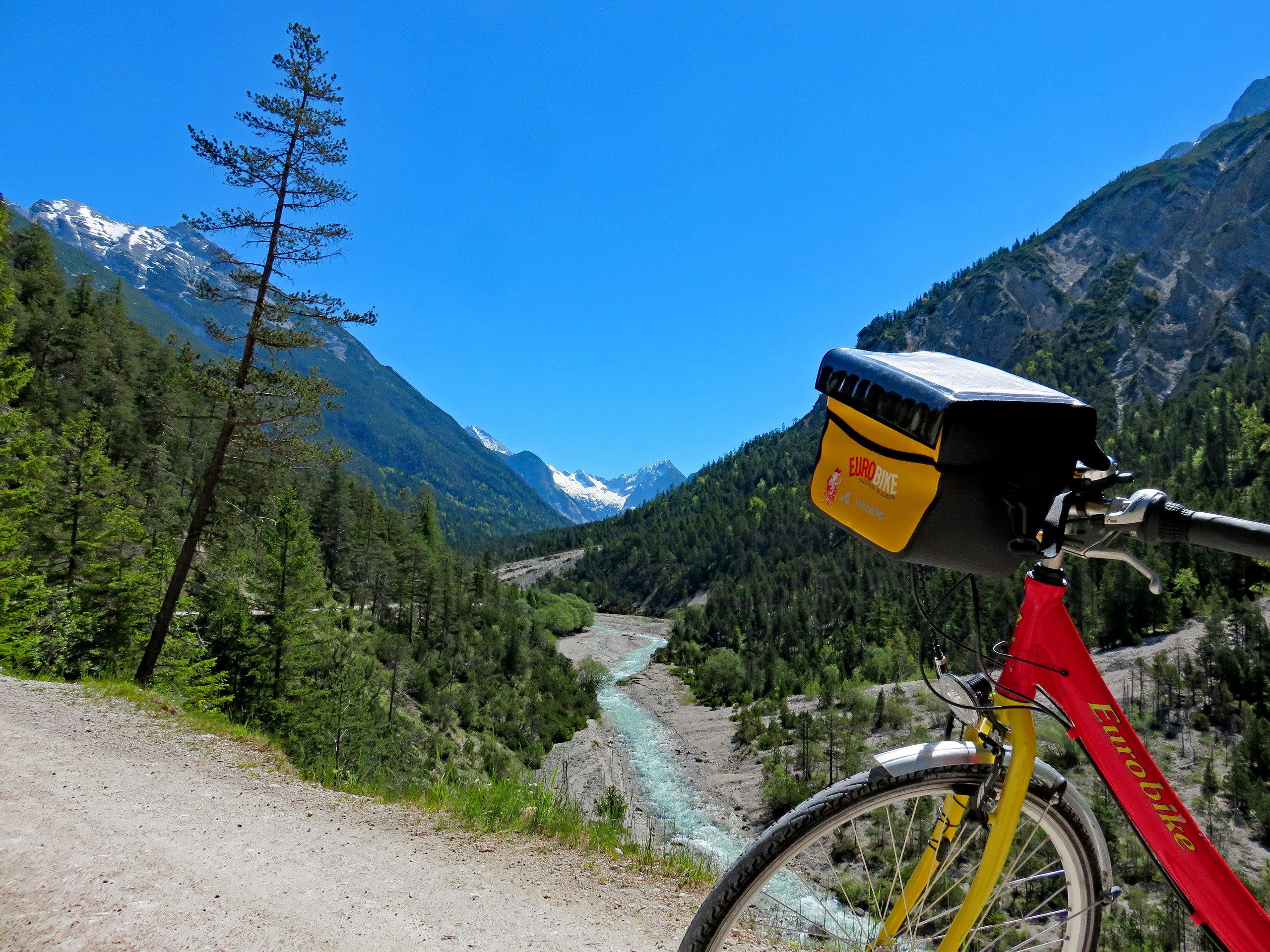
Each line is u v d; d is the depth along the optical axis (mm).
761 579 140000
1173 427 140000
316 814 5133
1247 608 70750
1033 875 1213
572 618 137000
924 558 946
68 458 24406
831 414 1242
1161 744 58250
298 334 15727
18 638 16891
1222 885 1071
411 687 60281
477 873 3799
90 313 87625
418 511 124062
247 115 15477
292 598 28453
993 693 1192
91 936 2281
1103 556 1099
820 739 57000
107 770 5785
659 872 3965
